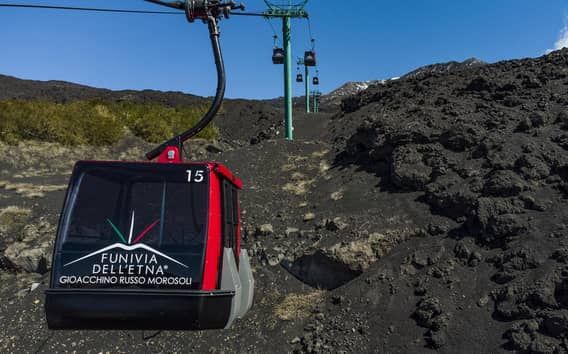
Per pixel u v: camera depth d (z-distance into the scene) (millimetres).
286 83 30734
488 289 12367
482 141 16953
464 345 11273
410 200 16641
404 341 12062
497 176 14867
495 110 19219
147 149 34281
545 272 11766
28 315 16250
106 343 14797
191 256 7211
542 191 14367
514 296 11719
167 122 37562
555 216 13297
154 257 7188
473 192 15078
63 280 7113
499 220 13594
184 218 7391
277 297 15516
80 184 7488
